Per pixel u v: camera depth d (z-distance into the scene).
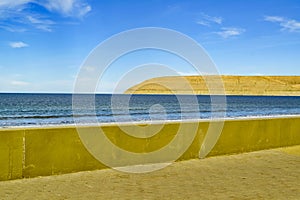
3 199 4.81
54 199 4.86
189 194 5.18
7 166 5.68
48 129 6.05
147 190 5.38
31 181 5.74
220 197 5.04
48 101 55.56
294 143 9.64
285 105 62.06
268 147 9.06
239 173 6.57
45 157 6.03
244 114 36.59
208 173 6.54
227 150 8.27
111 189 5.41
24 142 5.82
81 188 5.42
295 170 6.91
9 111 34.19
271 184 5.82
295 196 5.14
